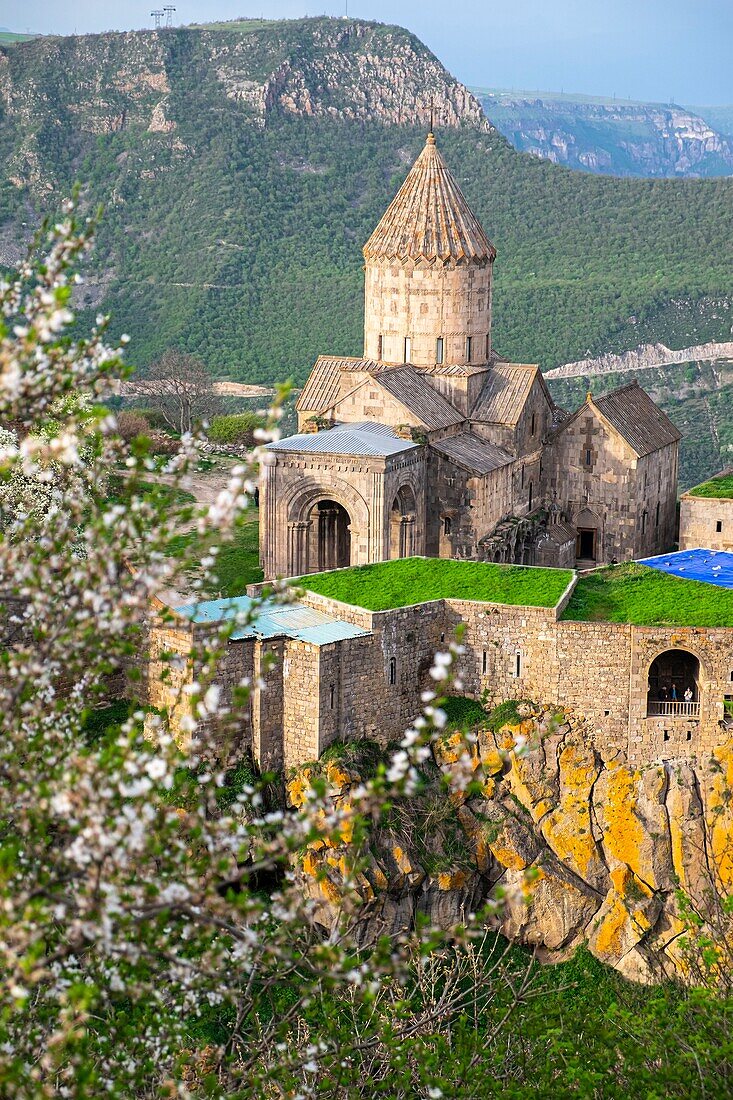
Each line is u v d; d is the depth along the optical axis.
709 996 48.31
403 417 95.38
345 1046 41.94
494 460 96.56
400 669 78.25
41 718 34.66
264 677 74.00
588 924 75.69
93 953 35.66
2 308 31.59
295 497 89.88
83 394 53.81
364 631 76.44
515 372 101.56
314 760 74.31
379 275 101.44
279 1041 44.94
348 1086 42.53
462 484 93.94
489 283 102.81
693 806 76.25
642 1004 70.81
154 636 73.62
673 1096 44.03
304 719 74.44
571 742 77.44
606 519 102.44
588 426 101.88
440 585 81.44
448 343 101.00
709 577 86.31
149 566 32.41
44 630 32.56
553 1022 52.94
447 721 78.44
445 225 100.44
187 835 39.84
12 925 28.39
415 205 101.31
